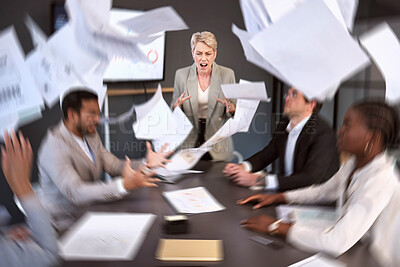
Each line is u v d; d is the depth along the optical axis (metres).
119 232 1.13
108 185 1.47
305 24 0.82
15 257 0.93
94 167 1.70
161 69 2.87
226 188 1.62
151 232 1.14
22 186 1.01
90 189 1.43
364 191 1.07
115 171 1.84
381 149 1.12
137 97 2.80
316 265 0.93
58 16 2.36
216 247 1.02
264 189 1.60
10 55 0.97
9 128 1.00
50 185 1.50
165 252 0.99
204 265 0.93
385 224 1.04
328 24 0.80
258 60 0.98
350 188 1.15
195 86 2.49
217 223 1.21
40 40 1.06
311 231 1.05
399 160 1.20
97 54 1.04
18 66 0.98
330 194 1.41
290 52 0.85
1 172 2.11
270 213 1.31
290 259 0.96
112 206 1.38
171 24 0.98
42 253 0.95
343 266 0.93
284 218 1.24
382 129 1.09
